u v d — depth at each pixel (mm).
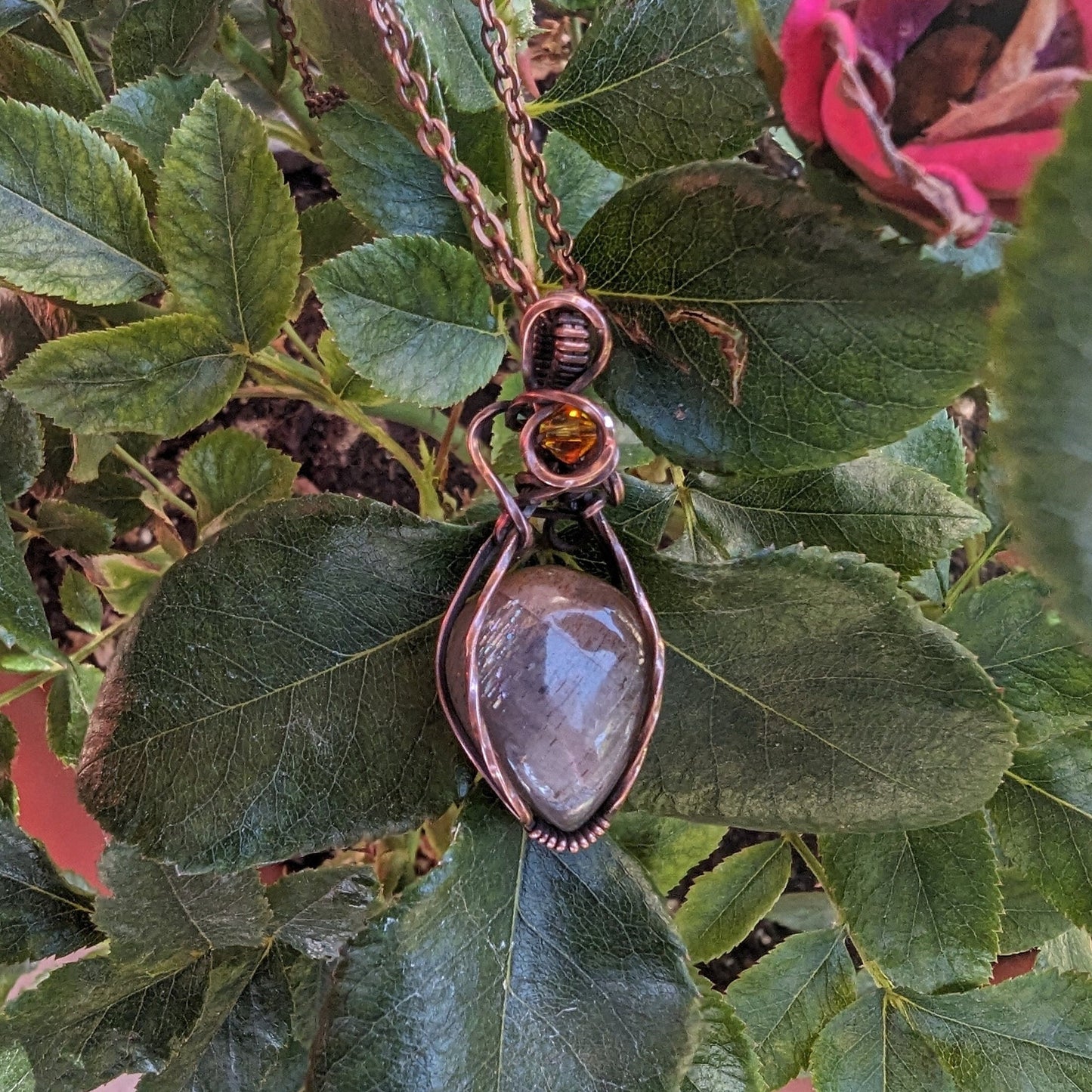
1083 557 75
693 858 167
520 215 124
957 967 140
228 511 165
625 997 110
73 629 218
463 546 107
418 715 106
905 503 131
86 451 163
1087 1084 144
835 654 106
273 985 135
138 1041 133
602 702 100
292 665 103
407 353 109
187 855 100
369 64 112
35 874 140
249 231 123
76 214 126
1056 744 145
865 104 81
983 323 89
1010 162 79
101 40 174
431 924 106
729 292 98
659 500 128
